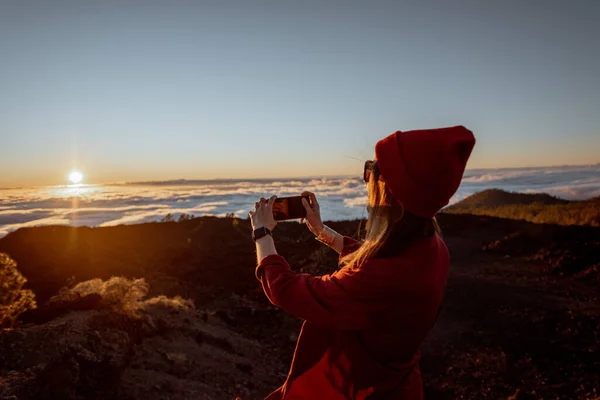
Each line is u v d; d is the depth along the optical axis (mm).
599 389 6652
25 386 3287
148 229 19969
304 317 1279
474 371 7512
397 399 1365
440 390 7051
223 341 7059
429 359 8008
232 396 5434
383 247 1252
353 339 1318
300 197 1634
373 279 1225
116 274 12586
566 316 9477
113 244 17219
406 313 1246
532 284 11711
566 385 6891
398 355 1310
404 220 1258
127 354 4832
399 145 1229
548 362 7629
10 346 3662
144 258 14930
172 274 12898
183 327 6906
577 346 8141
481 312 9883
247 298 10828
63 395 3523
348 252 1625
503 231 17266
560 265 12953
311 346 1423
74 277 11688
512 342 8414
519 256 14461
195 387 5215
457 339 8656
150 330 6125
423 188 1200
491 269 13188
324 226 1693
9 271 5512
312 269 13117
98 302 5547
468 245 16047
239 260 14820
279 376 6562
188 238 18297
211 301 10297
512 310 9914
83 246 16281
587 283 11602
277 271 1356
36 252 15125
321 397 1397
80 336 4293
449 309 10055
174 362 5582
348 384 1354
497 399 6691
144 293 8305
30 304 5465
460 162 1217
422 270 1248
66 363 3709
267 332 8609
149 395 4559
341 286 1243
